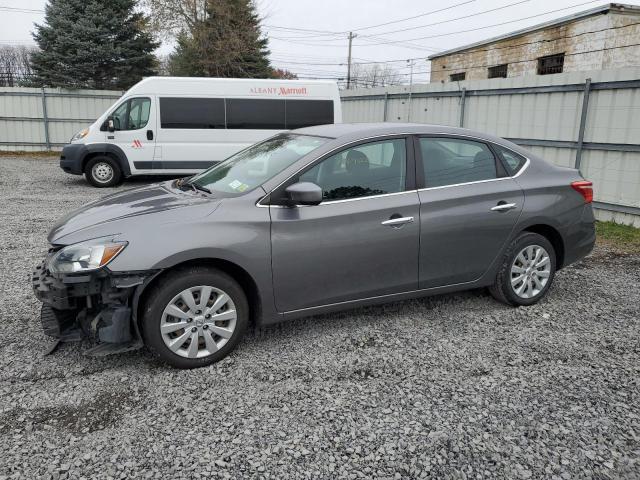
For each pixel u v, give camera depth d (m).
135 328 3.38
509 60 21.20
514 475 2.54
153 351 3.42
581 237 4.82
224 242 3.42
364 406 3.10
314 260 3.72
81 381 3.33
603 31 16.77
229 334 3.59
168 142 11.73
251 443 2.74
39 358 3.61
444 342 3.97
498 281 4.56
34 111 18.80
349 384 3.34
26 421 2.90
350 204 3.83
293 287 3.71
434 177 4.18
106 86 25.41
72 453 2.65
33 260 5.96
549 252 4.68
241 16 29.44
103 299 3.29
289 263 3.65
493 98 10.35
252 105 11.96
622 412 3.06
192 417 2.97
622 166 8.09
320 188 3.53
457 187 4.23
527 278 4.62
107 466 2.56
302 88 12.19
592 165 8.54
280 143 4.40
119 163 11.86
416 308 4.64
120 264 3.23
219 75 29.42
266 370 3.51
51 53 24.38
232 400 3.15
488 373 3.51
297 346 3.87
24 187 11.69
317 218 3.70
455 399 3.18
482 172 4.41
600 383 3.39
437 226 4.11
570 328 4.26
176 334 3.45
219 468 2.55
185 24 28.45
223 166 4.48
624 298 5.00
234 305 3.56
